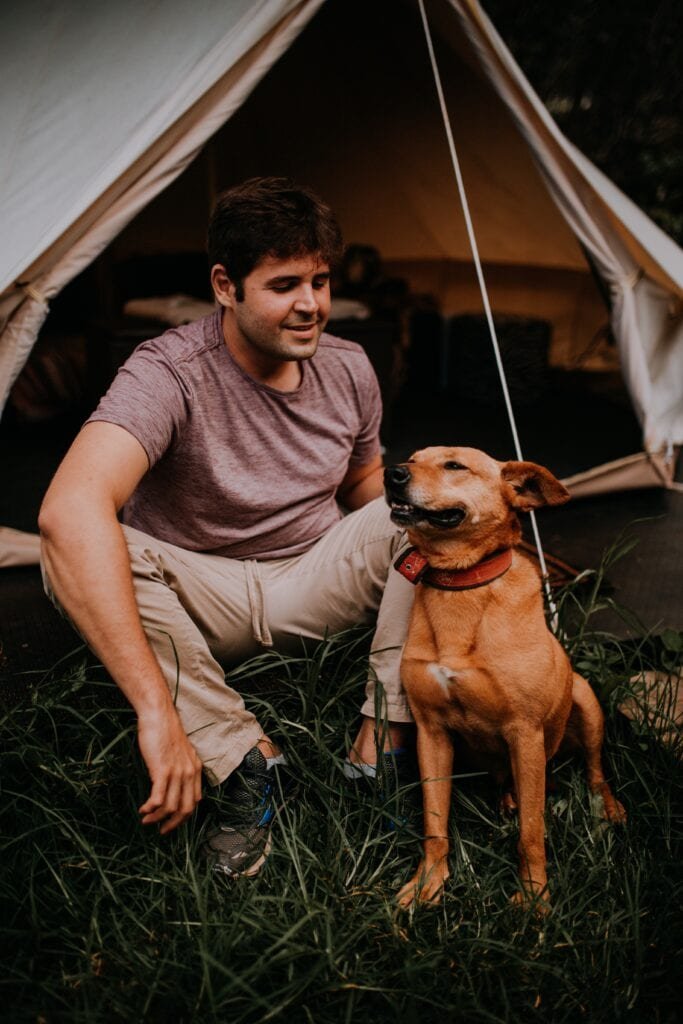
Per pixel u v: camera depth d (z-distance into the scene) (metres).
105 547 1.61
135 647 1.59
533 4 6.94
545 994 1.54
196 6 3.03
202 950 1.43
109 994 1.43
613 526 3.68
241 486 2.01
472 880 1.79
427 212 5.93
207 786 1.87
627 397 5.78
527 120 3.47
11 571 3.15
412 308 6.14
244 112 5.83
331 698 2.09
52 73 3.28
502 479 1.81
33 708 2.02
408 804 1.93
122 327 4.28
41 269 2.85
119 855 1.75
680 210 7.33
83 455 1.71
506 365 5.57
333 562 2.05
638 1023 1.49
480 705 1.76
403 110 5.06
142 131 2.81
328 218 1.89
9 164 3.15
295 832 1.78
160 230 6.43
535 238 5.60
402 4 4.10
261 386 1.99
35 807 1.81
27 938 1.56
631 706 2.28
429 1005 1.50
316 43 4.97
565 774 2.14
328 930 1.48
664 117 7.29
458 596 1.77
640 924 1.69
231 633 2.06
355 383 2.17
